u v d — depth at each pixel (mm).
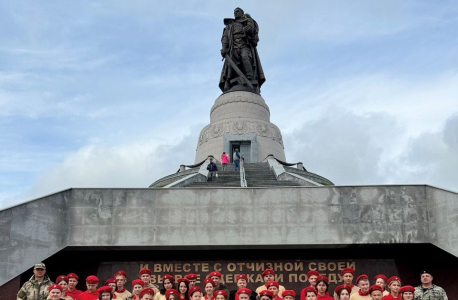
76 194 18016
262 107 42156
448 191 17188
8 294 16203
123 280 13578
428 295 12180
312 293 11648
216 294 11383
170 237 17734
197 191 18094
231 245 17688
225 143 39531
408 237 17625
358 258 18250
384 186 18062
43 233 17109
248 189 18109
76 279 13305
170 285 12820
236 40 43906
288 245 17719
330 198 17984
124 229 17781
